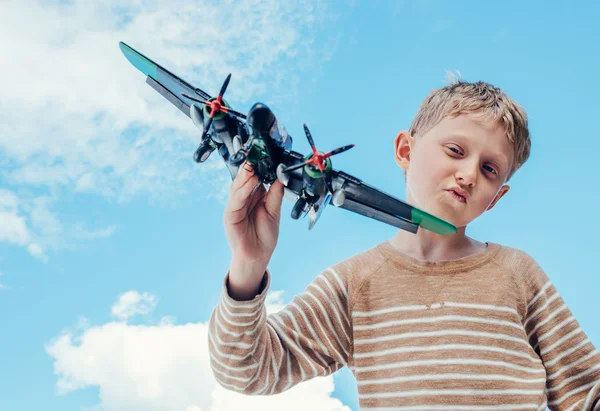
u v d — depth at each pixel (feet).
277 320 3.46
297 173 2.99
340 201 2.95
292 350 3.40
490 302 3.33
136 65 3.49
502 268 3.43
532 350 3.36
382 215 3.07
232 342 3.17
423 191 3.49
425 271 3.43
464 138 3.44
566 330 3.43
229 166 3.15
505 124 3.48
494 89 3.64
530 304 3.45
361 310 3.45
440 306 3.34
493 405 3.15
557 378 3.38
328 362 3.49
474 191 3.43
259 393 3.34
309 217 3.05
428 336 3.29
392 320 3.37
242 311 3.15
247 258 3.12
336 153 2.91
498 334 3.27
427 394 3.18
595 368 3.36
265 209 3.13
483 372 3.19
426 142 3.55
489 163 3.46
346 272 3.56
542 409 3.25
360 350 3.40
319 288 3.54
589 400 3.25
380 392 3.29
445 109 3.55
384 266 3.52
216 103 2.99
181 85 3.29
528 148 3.67
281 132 2.90
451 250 3.50
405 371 3.26
